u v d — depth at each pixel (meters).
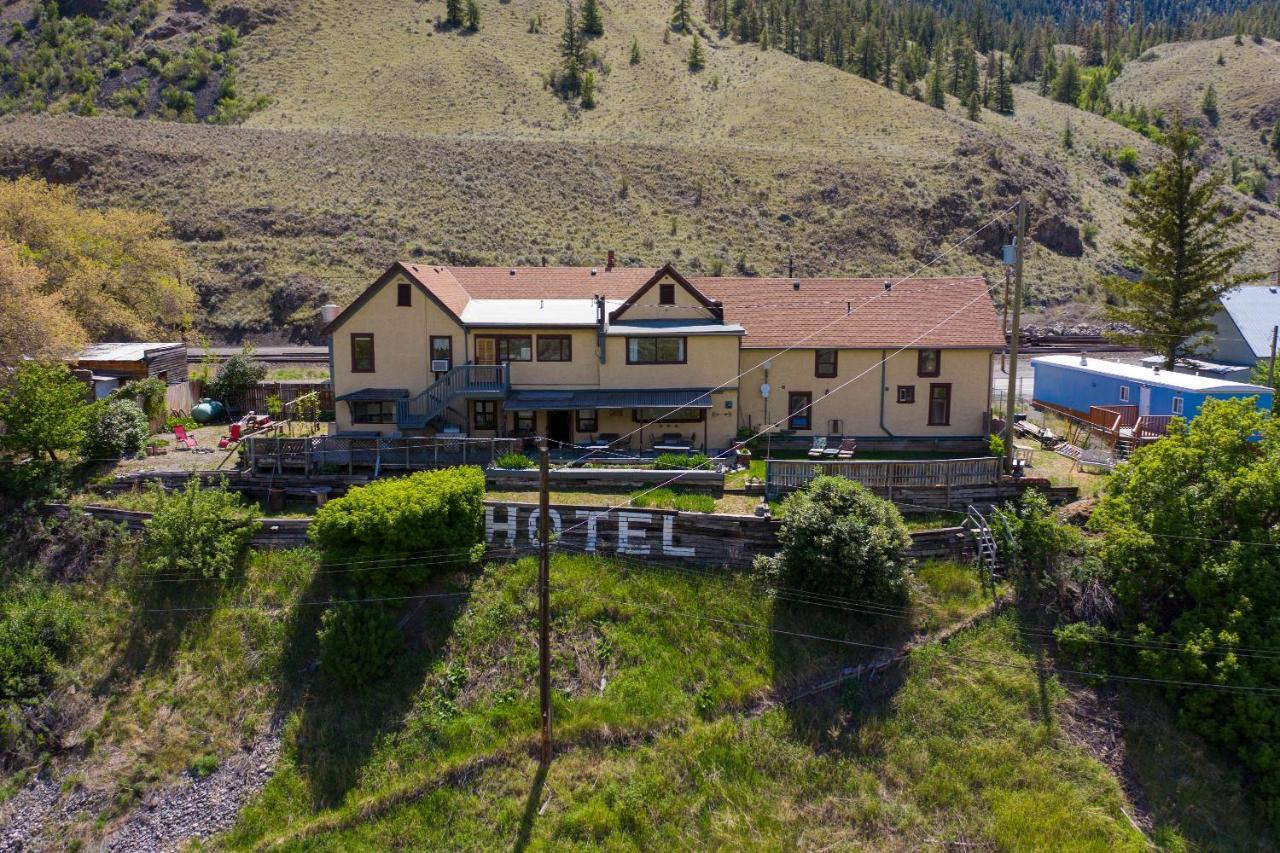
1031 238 87.62
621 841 19.45
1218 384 34.78
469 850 19.36
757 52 142.75
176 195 76.69
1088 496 27.53
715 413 33.88
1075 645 22.59
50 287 39.44
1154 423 33.25
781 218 84.81
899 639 23.25
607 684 22.31
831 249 81.31
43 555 25.77
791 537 23.80
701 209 85.12
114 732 21.89
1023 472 28.11
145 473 28.42
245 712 22.16
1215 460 22.64
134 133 87.81
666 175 89.88
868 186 89.94
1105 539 23.67
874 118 112.38
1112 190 106.00
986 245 85.88
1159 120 142.62
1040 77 168.38
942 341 34.62
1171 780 20.27
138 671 23.09
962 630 23.38
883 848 19.36
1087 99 150.50
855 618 23.56
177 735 21.70
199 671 23.00
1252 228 94.56
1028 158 102.19
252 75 121.44
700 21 157.50
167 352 37.59
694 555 25.09
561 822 19.67
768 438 33.66
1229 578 21.22
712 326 33.56
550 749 20.81
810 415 35.09
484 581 24.47
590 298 36.38
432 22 138.75
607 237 77.81
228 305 65.50
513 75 122.31
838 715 21.70
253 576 24.77
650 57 135.62
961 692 22.08
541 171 88.06
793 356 34.75
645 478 28.02
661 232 79.94
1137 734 21.06
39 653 22.88
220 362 48.56
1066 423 38.41
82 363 35.31
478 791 20.36
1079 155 113.38
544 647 20.23
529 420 34.06
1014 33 198.88
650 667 22.59
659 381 33.66
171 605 24.38
